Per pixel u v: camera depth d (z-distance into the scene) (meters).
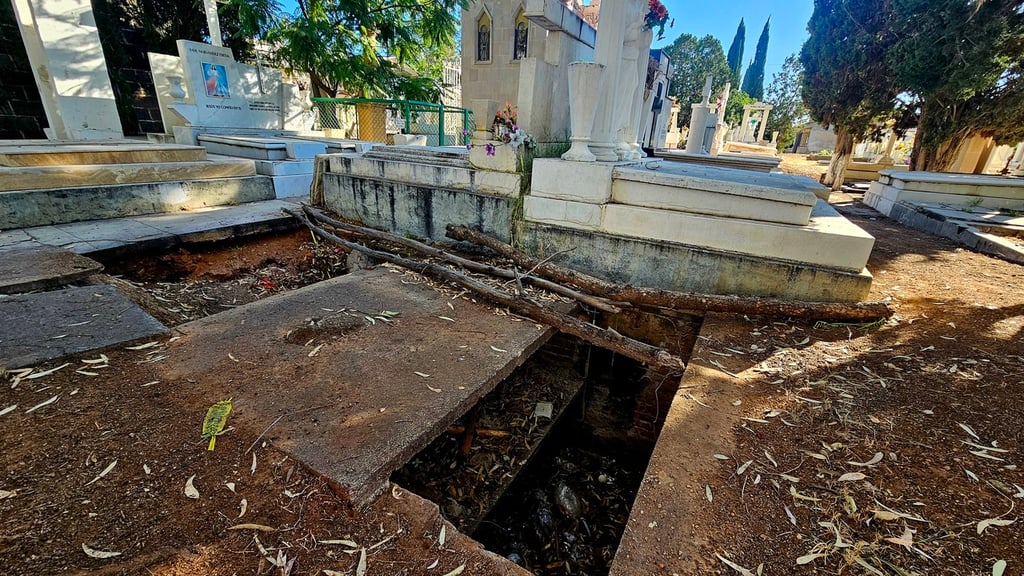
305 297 3.49
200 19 11.27
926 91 9.19
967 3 8.07
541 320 3.24
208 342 2.72
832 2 10.60
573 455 4.23
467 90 8.49
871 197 9.43
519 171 4.39
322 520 1.56
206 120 8.52
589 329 3.07
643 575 1.43
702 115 10.34
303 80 14.98
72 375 2.26
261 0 10.46
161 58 8.57
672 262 3.89
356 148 8.20
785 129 27.92
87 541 1.41
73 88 7.73
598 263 4.19
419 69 16.03
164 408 2.07
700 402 2.35
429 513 1.63
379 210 5.41
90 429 1.90
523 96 4.42
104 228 4.69
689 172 4.74
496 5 7.62
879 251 5.34
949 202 7.58
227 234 4.95
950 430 2.10
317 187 6.03
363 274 4.05
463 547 1.51
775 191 3.52
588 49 5.36
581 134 4.07
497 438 3.50
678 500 1.72
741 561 1.48
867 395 2.40
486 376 2.48
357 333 2.93
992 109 8.95
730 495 1.74
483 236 4.48
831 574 1.43
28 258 3.56
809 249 3.47
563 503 3.27
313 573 1.38
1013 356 2.79
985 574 1.41
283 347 2.70
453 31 12.95
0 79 9.05
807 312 3.29
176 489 1.63
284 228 5.48
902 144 18.98
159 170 5.59
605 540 3.12
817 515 1.65
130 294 3.32
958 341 3.00
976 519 1.62
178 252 4.59
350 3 11.11
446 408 2.17
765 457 1.95
